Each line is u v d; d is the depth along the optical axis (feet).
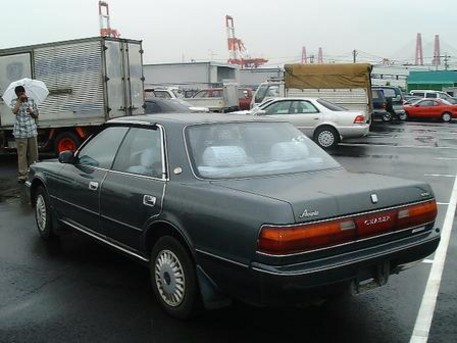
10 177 36.73
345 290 11.66
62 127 43.50
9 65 44.88
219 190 12.30
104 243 16.20
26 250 19.20
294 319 13.38
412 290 15.34
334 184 12.78
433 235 13.30
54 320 13.42
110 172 15.79
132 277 16.43
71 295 15.03
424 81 218.59
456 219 24.31
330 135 51.29
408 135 68.08
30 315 13.74
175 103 54.29
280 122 16.16
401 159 44.50
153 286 14.11
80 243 20.03
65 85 42.86
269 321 13.28
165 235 13.48
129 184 14.66
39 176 19.77
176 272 13.17
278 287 10.71
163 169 13.79
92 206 16.28
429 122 98.43
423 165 41.14
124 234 14.94
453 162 42.75
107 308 14.12
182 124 14.37
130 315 13.67
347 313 13.74
